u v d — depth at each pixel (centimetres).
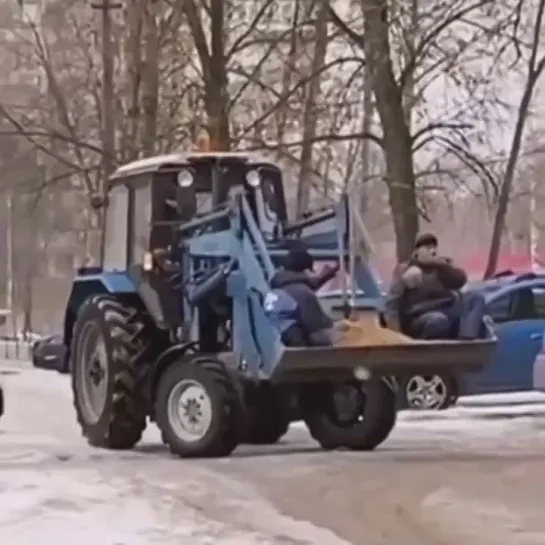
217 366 1936
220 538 1217
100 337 2172
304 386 2097
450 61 4022
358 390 2105
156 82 4084
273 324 1881
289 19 4506
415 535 1295
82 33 5525
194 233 2064
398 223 3809
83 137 5319
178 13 4106
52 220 8769
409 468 1766
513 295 2875
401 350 1898
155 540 1196
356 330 1902
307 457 1920
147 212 2134
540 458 1900
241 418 1928
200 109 4384
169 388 1967
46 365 4438
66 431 2562
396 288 1997
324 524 1345
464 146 4166
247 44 4259
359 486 1596
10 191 7050
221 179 2125
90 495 1414
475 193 4538
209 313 2041
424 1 3903
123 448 2114
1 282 11081
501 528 1330
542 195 6341
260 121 4241
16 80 6297
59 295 10506
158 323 2070
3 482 1509
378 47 3756
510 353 2830
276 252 1967
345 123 4559
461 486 1595
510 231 7019
